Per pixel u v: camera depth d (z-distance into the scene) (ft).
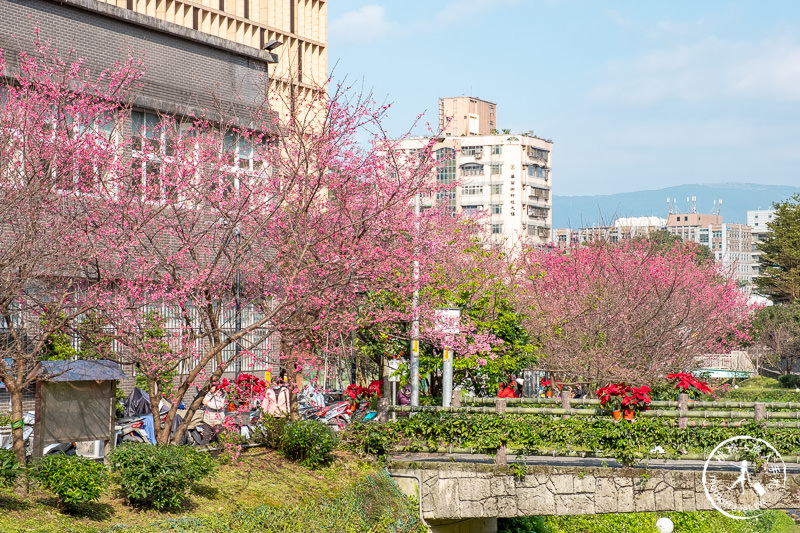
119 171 55.57
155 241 57.88
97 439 48.03
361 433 63.57
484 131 371.97
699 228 625.82
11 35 68.74
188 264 57.57
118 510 44.83
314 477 57.47
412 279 64.49
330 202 60.39
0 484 41.65
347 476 58.85
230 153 60.95
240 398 57.57
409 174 63.16
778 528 96.12
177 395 53.47
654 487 58.65
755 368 231.71
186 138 59.82
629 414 59.98
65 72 63.10
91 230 51.75
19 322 51.62
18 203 46.93
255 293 60.54
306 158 56.18
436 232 75.61
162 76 80.23
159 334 55.42
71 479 42.27
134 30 78.18
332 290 55.83
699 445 58.85
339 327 56.44
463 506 60.08
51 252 47.39
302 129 59.00
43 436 46.09
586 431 59.57
